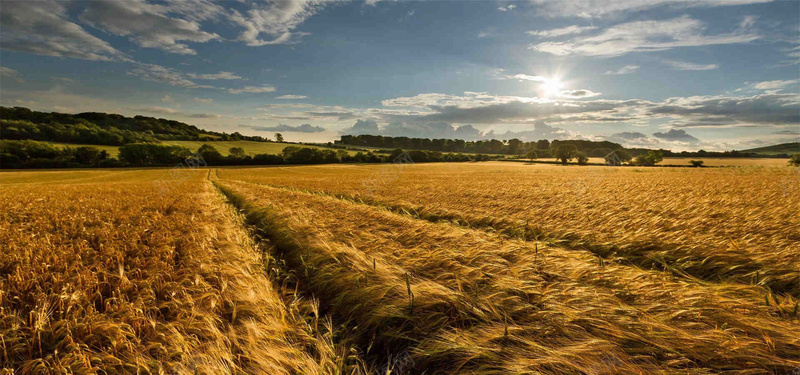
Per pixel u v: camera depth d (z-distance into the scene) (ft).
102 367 10.07
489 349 11.06
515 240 26.30
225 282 15.71
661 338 10.76
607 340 10.81
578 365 9.78
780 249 19.79
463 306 13.98
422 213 45.98
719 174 132.98
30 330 11.25
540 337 11.71
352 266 19.11
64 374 9.60
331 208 45.62
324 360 10.77
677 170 198.08
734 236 23.90
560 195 58.65
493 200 53.98
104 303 13.75
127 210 44.65
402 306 14.48
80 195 70.38
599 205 43.29
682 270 19.76
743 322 11.47
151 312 13.30
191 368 10.09
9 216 37.99
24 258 18.06
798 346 10.09
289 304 16.20
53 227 30.55
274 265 22.88
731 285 15.49
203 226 30.37
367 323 14.40
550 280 17.25
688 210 36.47
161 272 16.83
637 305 13.67
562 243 27.20
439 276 17.43
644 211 36.94
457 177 148.46
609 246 24.26
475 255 20.39
